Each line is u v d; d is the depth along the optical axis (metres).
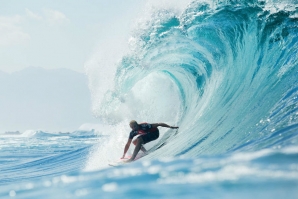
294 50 29.19
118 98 39.66
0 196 10.58
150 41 36.50
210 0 34.03
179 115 39.69
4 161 57.06
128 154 33.06
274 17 31.61
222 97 32.94
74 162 44.91
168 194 8.96
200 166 11.01
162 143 31.73
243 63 33.09
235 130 24.91
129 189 9.66
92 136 192.88
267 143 18.22
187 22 34.91
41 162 50.66
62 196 9.70
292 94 24.22
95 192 9.72
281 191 8.20
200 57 37.22
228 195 8.38
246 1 32.59
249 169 9.97
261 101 26.66
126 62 37.91
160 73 40.75
